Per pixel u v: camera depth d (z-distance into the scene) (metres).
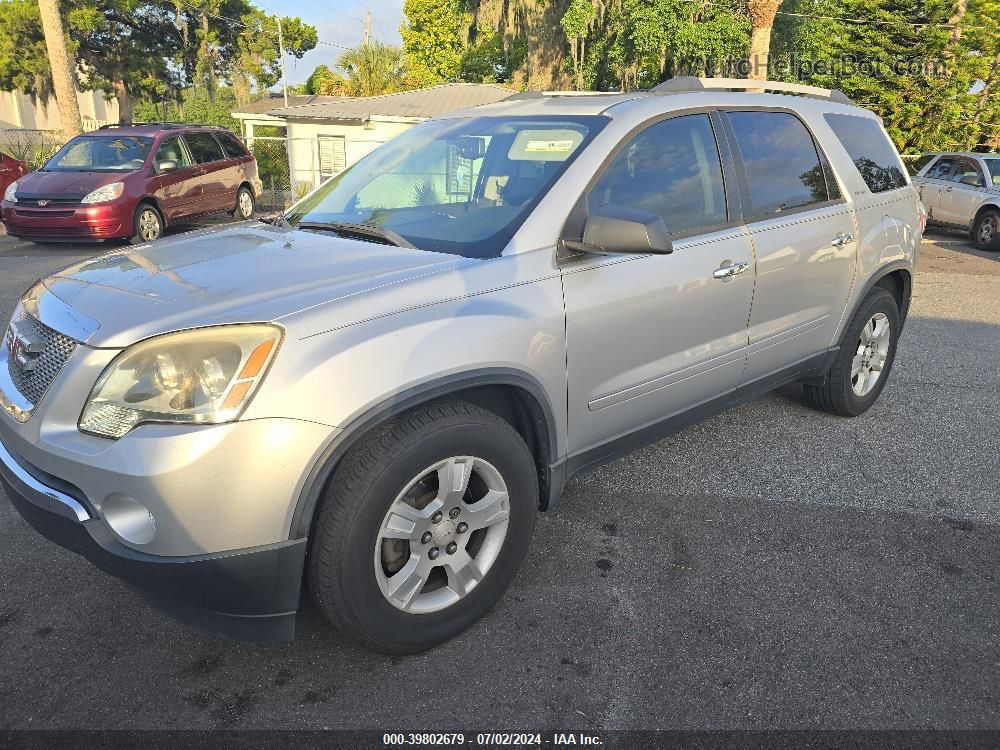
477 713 2.31
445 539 2.51
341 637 2.66
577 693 2.40
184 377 2.09
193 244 3.01
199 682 2.44
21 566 3.05
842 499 3.71
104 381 2.15
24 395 2.38
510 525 2.69
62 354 2.28
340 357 2.17
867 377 4.71
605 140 3.01
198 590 2.13
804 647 2.63
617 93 3.64
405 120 24.22
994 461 4.19
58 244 12.12
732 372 3.60
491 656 2.56
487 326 2.49
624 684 2.44
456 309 2.46
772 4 15.94
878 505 3.66
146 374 2.11
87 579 2.98
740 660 2.56
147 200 11.88
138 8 39.38
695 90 3.71
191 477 2.03
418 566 2.46
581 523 3.44
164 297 2.34
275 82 45.97
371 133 24.47
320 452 2.13
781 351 3.89
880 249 4.35
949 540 3.35
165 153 12.65
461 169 3.32
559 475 2.94
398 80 36.88
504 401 2.77
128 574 2.12
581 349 2.82
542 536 3.33
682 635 2.68
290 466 2.09
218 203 13.93
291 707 2.33
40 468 2.25
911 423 4.73
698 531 3.39
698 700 2.38
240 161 14.83
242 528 2.09
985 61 21.97
